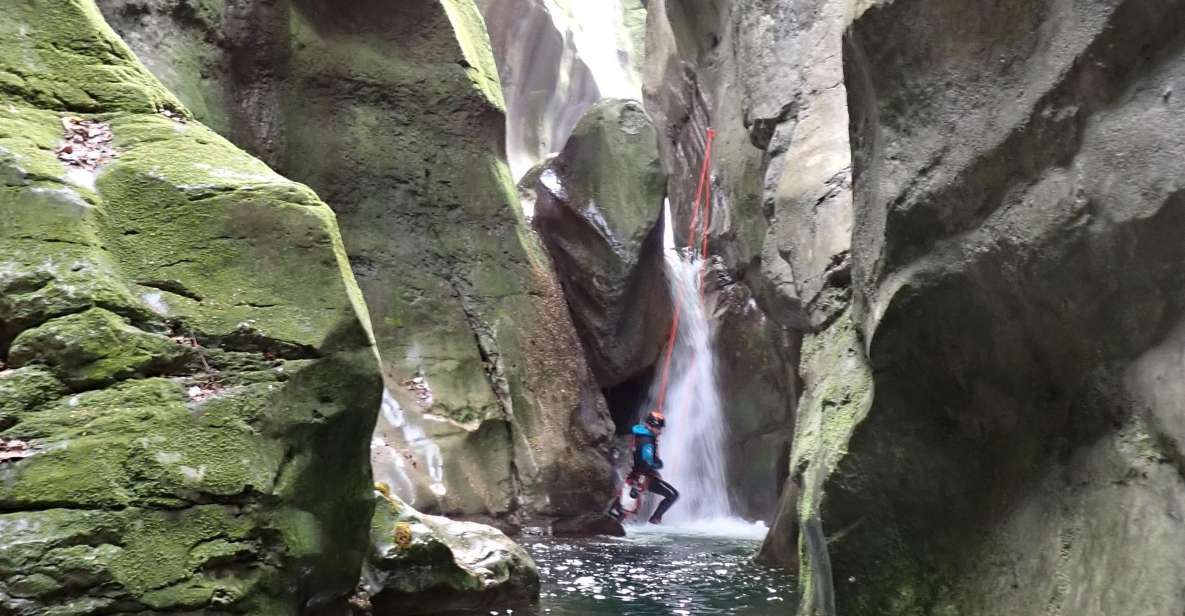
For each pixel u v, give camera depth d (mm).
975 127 4285
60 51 5594
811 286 6906
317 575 4965
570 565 9398
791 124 8305
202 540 4414
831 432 5484
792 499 9727
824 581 5379
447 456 11594
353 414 5023
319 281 5102
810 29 8586
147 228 5047
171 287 4914
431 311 12734
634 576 8750
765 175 8523
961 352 4641
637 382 16234
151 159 5305
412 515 7164
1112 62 3855
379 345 12180
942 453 4895
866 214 5109
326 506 4996
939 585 4902
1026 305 4320
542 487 12289
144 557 4273
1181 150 3658
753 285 11680
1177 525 3680
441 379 12281
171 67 11195
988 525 4738
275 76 12273
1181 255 3738
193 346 4773
